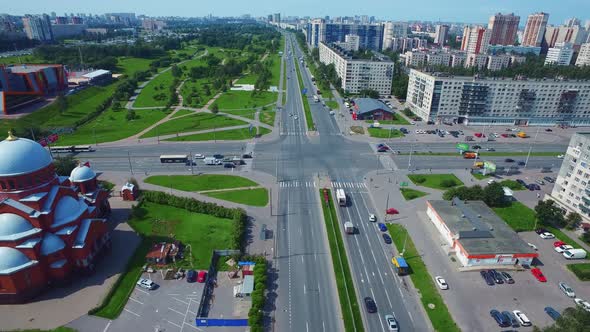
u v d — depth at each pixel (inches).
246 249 4298.7
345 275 3885.3
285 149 7475.4
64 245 3690.9
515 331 3250.5
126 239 4458.7
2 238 3459.6
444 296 3649.1
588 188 4761.3
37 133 7824.8
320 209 5231.3
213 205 5014.8
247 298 3575.3
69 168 5826.8
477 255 4010.8
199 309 3371.1
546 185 6200.8
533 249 4170.8
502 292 3727.9
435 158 7199.8
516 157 7367.1
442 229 4658.0
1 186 3582.7
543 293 3730.3
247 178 6141.7
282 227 4758.9
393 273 3978.8
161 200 5221.5
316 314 3403.1
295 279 3843.5
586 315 2738.7
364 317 3376.0
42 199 3681.1
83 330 3176.7
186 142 7746.1
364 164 6840.6
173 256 4069.9
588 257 4288.9
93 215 4441.4
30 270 3469.5
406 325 3302.2
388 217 5083.7
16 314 3341.5
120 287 3686.0
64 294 3592.5
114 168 6476.4
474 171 6614.2
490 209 5032.0
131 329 3203.7
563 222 4921.3
